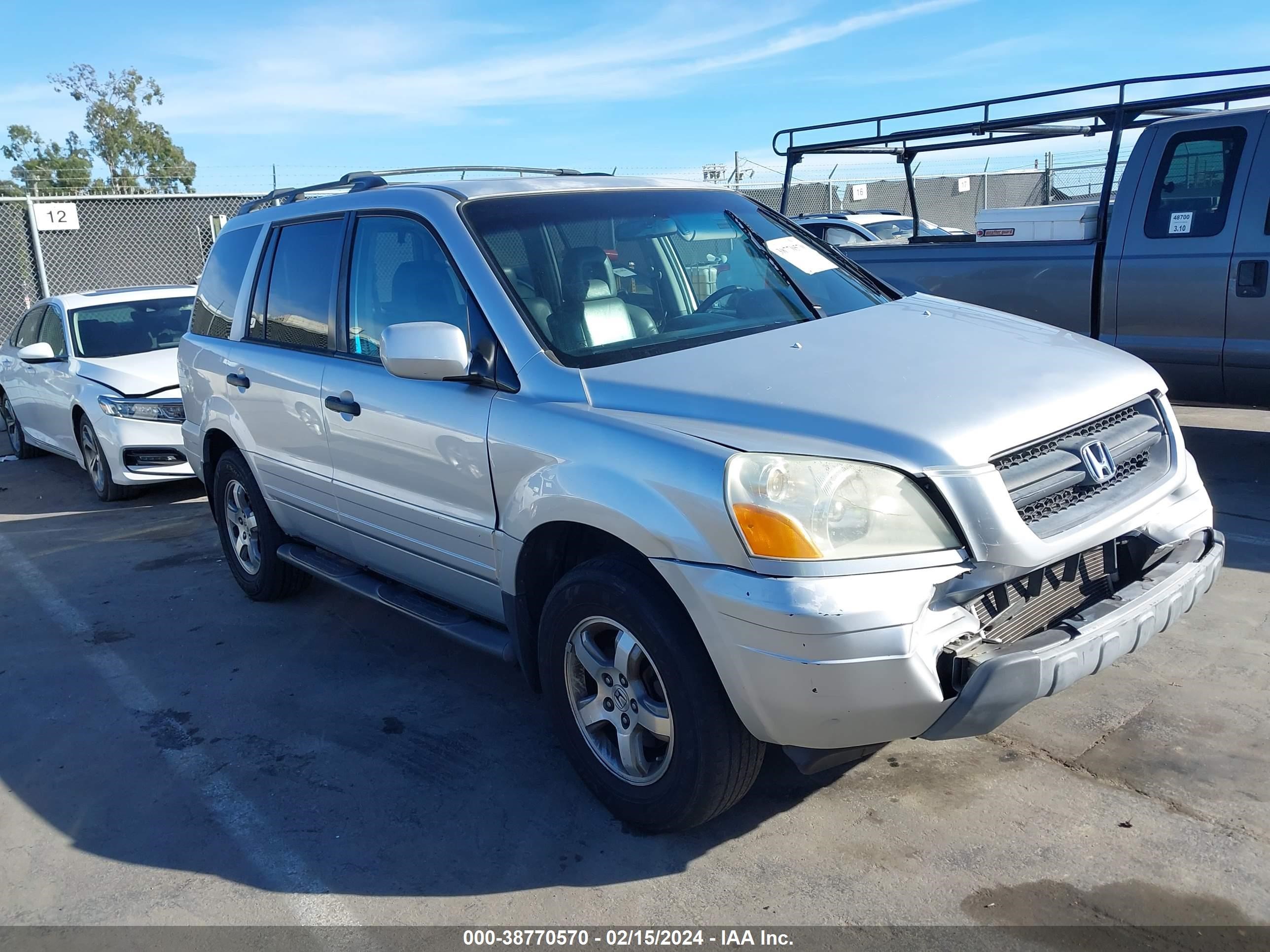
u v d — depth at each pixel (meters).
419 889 3.00
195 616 5.43
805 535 2.56
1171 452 3.38
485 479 3.43
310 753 3.87
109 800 3.64
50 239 14.41
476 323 3.55
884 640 2.52
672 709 2.90
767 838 3.10
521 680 4.38
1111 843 2.94
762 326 3.62
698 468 2.71
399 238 3.98
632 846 3.13
